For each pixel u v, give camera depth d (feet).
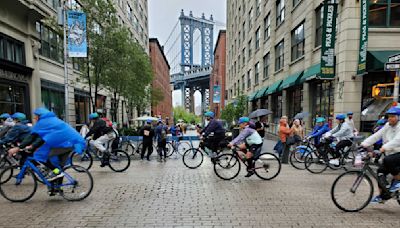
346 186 15.76
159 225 13.53
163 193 19.03
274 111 74.79
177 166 29.84
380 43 36.40
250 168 22.98
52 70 57.06
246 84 107.65
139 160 34.37
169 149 39.22
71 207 16.28
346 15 36.09
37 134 16.66
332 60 38.32
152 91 94.22
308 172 25.77
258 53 89.15
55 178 17.04
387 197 15.40
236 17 134.72
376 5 36.55
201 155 29.27
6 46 43.14
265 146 46.14
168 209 15.78
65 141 17.10
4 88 42.52
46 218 14.58
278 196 18.15
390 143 14.37
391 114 15.08
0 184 17.35
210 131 25.96
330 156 27.07
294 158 27.43
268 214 14.89
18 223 13.96
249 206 16.19
